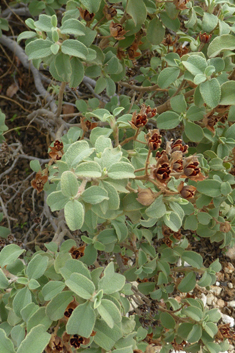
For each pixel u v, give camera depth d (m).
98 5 0.54
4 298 0.54
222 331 0.66
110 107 0.70
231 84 0.55
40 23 0.54
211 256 1.05
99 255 0.80
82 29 0.54
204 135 0.63
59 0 0.74
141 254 0.66
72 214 0.45
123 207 0.52
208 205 0.67
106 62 0.64
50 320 0.50
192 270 0.69
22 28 1.24
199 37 0.66
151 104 0.75
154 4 0.62
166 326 0.67
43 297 0.52
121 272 0.74
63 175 0.45
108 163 0.48
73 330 0.47
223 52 0.63
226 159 0.66
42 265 0.52
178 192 0.48
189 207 0.64
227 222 0.65
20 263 0.53
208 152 0.65
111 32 0.59
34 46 0.53
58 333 0.51
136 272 0.65
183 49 0.72
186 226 0.68
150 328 0.70
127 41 0.65
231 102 0.55
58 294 0.49
